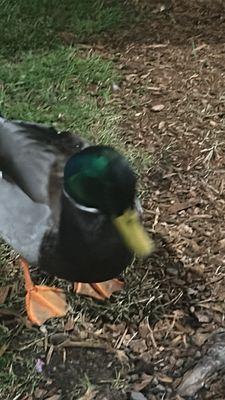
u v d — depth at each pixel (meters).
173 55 1.06
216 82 1.01
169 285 0.74
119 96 0.99
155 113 0.96
